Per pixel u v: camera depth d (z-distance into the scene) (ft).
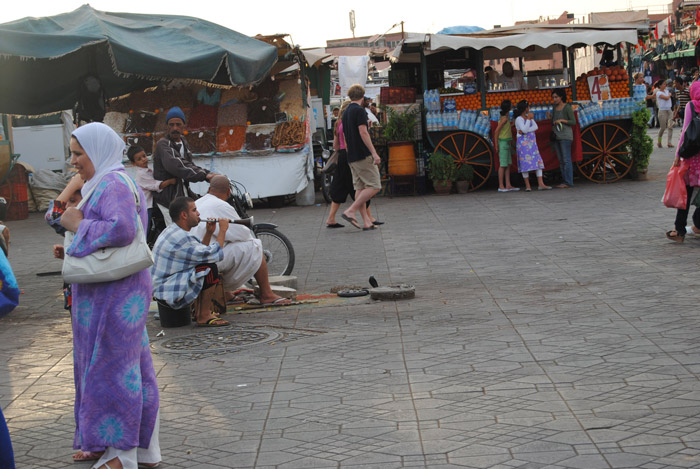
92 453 14.35
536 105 59.77
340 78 78.02
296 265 34.73
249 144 56.34
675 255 31.07
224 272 26.71
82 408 13.46
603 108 59.26
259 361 20.40
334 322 24.27
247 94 57.41
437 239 39.01
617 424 14.53
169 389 18.43
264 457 14.05
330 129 79.97
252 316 26.05
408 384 17.69
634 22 62.49
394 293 26.63
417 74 65.31
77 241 13.30
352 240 40.50
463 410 15.81
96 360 13.35
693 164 32.94
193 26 40.68
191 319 25.88
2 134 59.57
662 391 16.16
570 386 16.87
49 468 14.16
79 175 15.28
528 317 23.12
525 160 57.21
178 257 24.61
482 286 27.99
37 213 63.87
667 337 20.08
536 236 37.91
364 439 14.61
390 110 58.59
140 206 14.05
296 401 17.01
